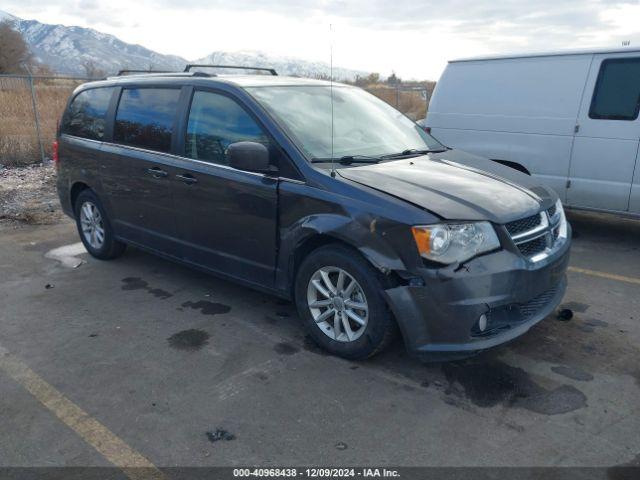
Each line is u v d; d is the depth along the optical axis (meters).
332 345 3.77
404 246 3.29
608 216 7.46
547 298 3.75
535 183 4.13
